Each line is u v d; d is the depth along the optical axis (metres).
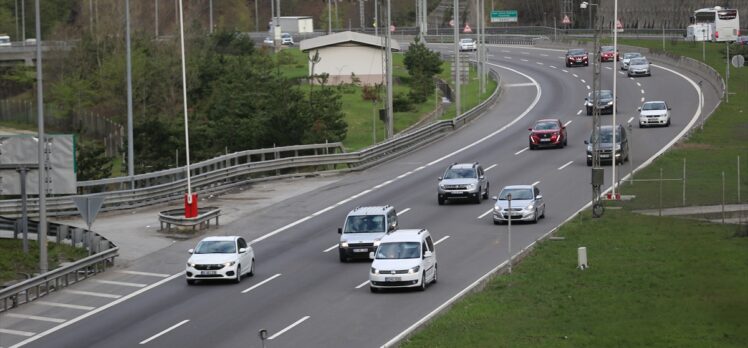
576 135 141.12
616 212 93.25
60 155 87.44
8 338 63.12
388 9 140.12
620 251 78.06
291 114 133.75
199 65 170.12
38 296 73.25
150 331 62.47
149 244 90.19
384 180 117.69
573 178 111.69
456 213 97.19
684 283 68.38
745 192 99.94
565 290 67.19
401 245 70.50
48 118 185.00
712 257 75.38
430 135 143.38
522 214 90.31
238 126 131.25
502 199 91.56
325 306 66.44
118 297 72.50
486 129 151.38
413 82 193.88
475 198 101.19
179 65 166.50
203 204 108.00
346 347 56.53
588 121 152.25
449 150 136.12
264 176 123.50
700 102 159.88
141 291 73.94
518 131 147.62
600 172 90.94
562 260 75.62
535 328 58.19
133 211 106.69
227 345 58.19
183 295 71.94
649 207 95.12
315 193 112.00
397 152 133.62
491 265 76.31
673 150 123.69
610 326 58.47
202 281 76.00
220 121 134.38
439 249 82.62
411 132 142.25
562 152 128.88
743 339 55.81
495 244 83.31
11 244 92.00
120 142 152.12
